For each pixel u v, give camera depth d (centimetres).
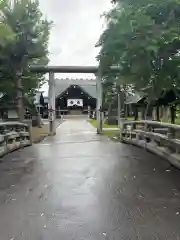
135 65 609
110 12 627
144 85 708
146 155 814
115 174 577
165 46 578
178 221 336
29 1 1384
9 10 1277
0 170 632
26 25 1313
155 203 400
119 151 902
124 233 305
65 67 1555
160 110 1731
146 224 328
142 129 1021
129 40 582
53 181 527
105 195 439
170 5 546
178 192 450
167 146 736
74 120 3444
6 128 947
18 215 360
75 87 4759
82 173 589
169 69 626
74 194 446
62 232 309
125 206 389
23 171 618
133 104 1789
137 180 527
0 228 322
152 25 552
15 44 1259
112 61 733
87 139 1321
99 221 338
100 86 1611
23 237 298
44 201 414
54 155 830
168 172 589
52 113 1582
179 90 820
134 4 584
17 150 952
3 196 443
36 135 1584
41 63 1675
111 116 2375
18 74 1376
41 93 4125
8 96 1458
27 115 2334
